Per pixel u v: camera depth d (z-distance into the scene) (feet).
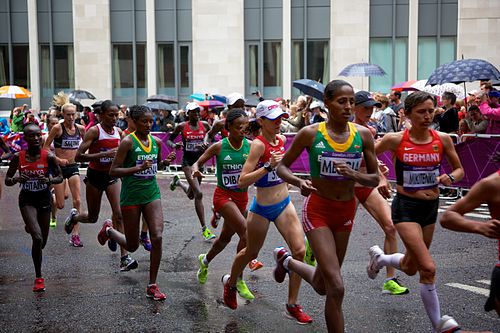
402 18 77.66
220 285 21.62
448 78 37.32
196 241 29.19
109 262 25.45
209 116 54.80
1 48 84.84
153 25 82.23
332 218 14.61
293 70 80.48
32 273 23.93
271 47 80.64
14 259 26.43
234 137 20.26
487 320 17.46
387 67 78.33
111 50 83.20
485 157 36.81
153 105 58.03
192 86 82.23
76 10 82.48
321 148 14.29
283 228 18.24
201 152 32.42
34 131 21.43
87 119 59.98
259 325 17.46
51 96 85.05
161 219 20.51
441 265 23.65
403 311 18.44
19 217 37.35
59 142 29.19
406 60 77.92
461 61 38.04
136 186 20.56
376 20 78.18
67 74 84.89
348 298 19.76
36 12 84.02
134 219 20.74
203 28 80.59
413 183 16.57
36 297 20.54
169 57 82.74
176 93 82.64
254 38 80.69
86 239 30.32
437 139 16.72
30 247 28.91
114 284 21.98
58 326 17.69
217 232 31.50
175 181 32.09
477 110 38.06
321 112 46.55
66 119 29.40
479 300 19.25
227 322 17.74
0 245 29.45
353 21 77.61
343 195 14.55
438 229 30.58
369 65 52.24
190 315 18.42
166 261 25.39
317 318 18.03
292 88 80.28
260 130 20.31
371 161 14.65
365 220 33.76
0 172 58.34
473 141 37.32
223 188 20.45
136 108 20.48
